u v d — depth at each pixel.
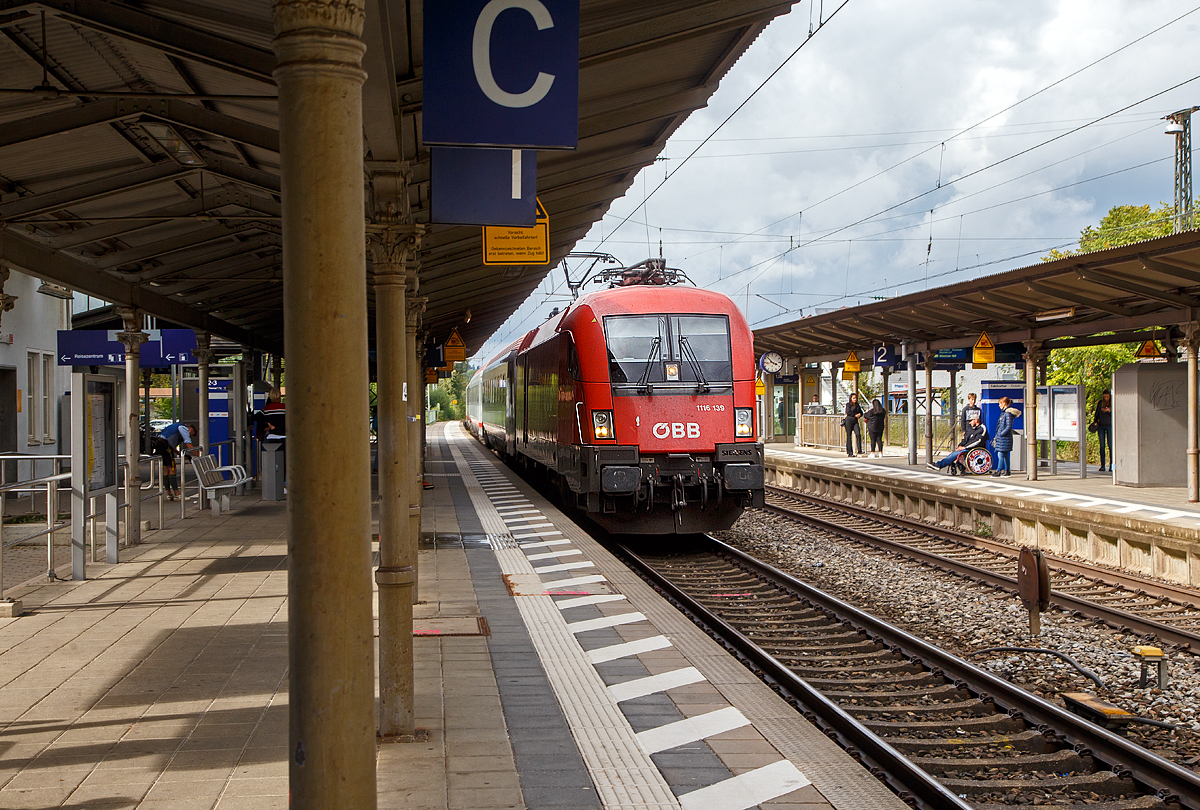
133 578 10.19
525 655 7.50
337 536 2.59
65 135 7.44
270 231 11.13
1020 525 15.37
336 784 2.61
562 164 10.79
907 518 18.47
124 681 6.46
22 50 6.37
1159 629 9.12
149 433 23.36
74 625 8.09
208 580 10.05
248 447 20.73
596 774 5.00
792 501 22.55
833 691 7.50
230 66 5.02
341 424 2.60
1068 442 30.25
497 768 5.07
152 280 12.46
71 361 15.96
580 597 9.84
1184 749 6.27
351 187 2.62
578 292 23.52
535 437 20.17
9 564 11.53
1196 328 16.50
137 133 7.87
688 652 7.61
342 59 2.59
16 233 8.85
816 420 34.94
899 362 27.64
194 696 6.13
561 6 4.39
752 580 12.23
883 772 5.61
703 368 14.03
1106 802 5.40
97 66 6.96
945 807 5.06
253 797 4.54
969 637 9.38
